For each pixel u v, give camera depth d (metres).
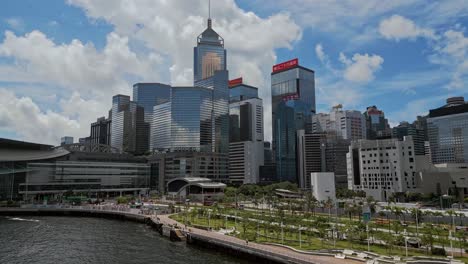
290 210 193.00
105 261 106.44
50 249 122.31
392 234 112.06
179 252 116.44
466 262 83.88
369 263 82.62
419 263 83.06
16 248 123.44
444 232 116.94
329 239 115.44
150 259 107.56
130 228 171.38
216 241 118.12
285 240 114.69
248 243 111.00
